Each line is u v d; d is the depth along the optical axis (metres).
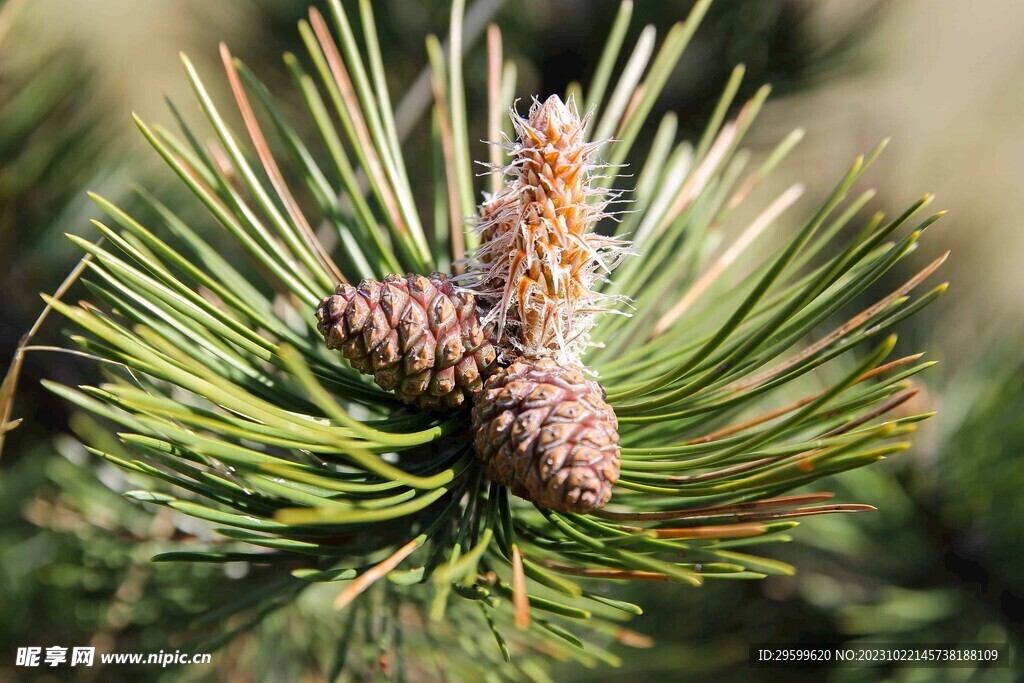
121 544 0.43
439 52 0.40
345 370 0.38
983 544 0.48
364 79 0.39
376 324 0.35
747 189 0.40
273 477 0.35
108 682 0.44
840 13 0.65
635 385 0.37
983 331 0.58
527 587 0.43
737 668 0.58
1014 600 0.48
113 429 0.46
